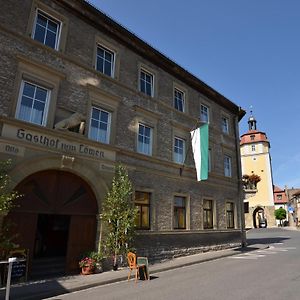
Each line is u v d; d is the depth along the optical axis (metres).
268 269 11.91
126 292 8.66
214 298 7.60
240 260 15.01
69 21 13.48
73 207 12.07
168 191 16.27
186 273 11.70
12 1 11.60
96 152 12.91
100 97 13.83
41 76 11.84
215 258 15.91
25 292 8.45
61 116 12.18
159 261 14.51
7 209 9.32
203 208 18.77
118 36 15.41
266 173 59.62
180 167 17.27
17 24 11.55
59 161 11.50
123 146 14.36
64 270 11.97
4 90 10.66
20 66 11.29
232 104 24.22
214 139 21.36
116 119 14.31
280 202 76.81
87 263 11.48
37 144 10.97
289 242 25.47
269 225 57.31
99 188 12.72
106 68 14.88
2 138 10.09
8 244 9.30
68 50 13.10
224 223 20.44
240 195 22.97
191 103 19.88
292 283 9.15
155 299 7.73
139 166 14.84
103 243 12.35
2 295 8.12
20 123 10.62
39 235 14.98
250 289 8.48
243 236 22.05
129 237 12.69
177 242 16.09
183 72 19.27
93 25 14.49
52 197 11.48
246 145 62.81
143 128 15.98
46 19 12.88
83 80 13.33
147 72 17.09
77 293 8.82
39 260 13.20
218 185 20.55
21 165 10.37
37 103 11.72
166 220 15.74
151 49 17.09
